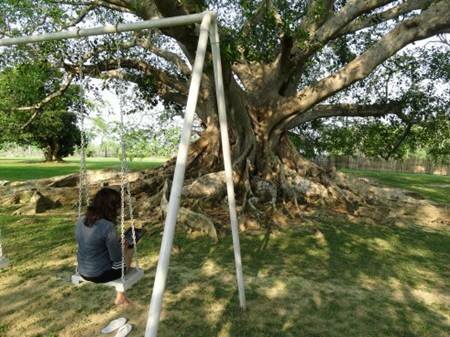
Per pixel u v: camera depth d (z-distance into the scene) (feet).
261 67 39.45
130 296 15.31
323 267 19.13
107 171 46.24
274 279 17.33
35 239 24.02
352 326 13.09
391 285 17.03
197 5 18.10
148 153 29.40
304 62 34.96
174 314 13.76
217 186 32.35
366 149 49.57
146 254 21.01
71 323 13.15
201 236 24.40
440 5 29.45
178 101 42.93
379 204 35.73
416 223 31.53
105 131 27.68
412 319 13.73
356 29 37.86
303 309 14.30
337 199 35.24
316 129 51.96
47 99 36.73
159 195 32.17
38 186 43.83
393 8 36.83
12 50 31.55
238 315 13.70
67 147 141.79
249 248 22.13
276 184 34.81
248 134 35.81
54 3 30.07
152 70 40.57
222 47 21.71
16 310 14.16
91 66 35.14
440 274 18.71
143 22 12.25
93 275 11.44
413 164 116.16
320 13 31.42
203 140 38.65
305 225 27.89
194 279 17.20
